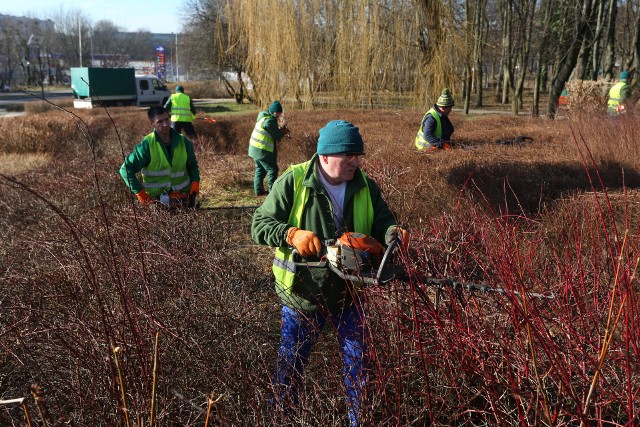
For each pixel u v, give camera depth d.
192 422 2.53
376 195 2.90
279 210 2.82
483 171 6.54
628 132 8.10
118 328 2.56
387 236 2.71
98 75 36.47
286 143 12.28
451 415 2.57
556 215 5.04
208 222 5.56
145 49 87.69
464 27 17.16
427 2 16.30
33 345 2.87
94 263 3.58
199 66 44.34
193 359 2.78
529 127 12.36
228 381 2.64
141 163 5.55
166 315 3.06
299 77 19.39
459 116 17.50
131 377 2.45
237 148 14.30
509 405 2.64
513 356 2.53
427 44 16.73
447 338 2.45
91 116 18.81
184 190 5.88
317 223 2.81
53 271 3.90
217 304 3.40
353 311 2.86
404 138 10.49
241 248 5.79
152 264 3.75
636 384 2.33
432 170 6.61
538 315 2.30
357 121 15.00
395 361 2.61
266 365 2.81
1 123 15.90
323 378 2.77
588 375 2.50
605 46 26.50
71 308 3.23
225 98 47.62
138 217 4.90
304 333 2.87
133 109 29.64
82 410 2.46
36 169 9.38
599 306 2.70
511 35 29.83
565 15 18.84
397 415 2.44
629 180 6.43
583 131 9.22
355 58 17.67
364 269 2.59
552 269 3.51
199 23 41.16
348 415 2.56
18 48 72.94
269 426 2.48
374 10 17.20
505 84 33.88
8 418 2.59
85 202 6.92
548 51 20.58
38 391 1.83
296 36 19.16
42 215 6.30
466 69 17.59
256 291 4.20
